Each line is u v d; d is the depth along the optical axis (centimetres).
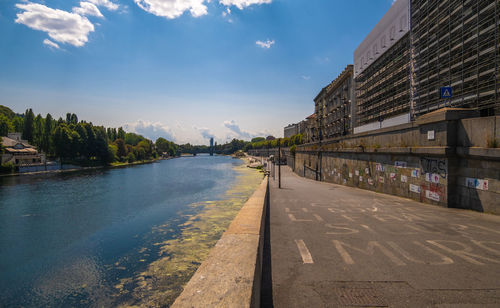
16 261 1423
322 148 3303
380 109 3222
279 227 669
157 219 2156
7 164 5981
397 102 2809
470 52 1670
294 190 1912
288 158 8244
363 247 492
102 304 966
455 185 973
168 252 1390
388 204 1092
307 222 723
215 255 243
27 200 3109
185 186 4234
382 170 1628
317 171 3575
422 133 1152
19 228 2041
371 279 354
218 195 3288
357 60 4109
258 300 241
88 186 4300
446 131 976
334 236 571
